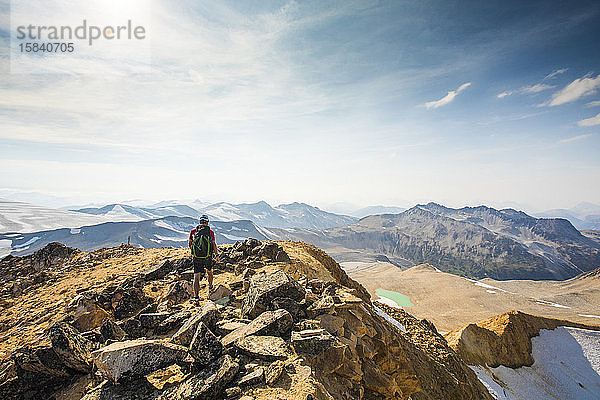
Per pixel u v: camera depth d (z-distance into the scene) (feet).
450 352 87.04
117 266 61.31
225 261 56.24
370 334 39.55
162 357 19.47
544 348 300.20
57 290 48.14
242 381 18.53
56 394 20.08
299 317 28.53
